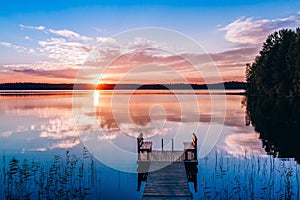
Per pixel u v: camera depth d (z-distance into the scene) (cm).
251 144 2005
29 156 1744
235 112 4047
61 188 1198
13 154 1795
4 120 3350
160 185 1100
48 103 6116
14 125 2980
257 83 6694
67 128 2819
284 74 5797
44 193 1148
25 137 2344
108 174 1370
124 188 1201
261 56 6706
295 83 5419
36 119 3447
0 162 1614
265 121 3050
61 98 8588
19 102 6388
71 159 1662
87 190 1180
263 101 5556
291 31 6103
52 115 3862
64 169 1449
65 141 2200
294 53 5431
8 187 1200
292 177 1280
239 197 1080
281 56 5944
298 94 5356
